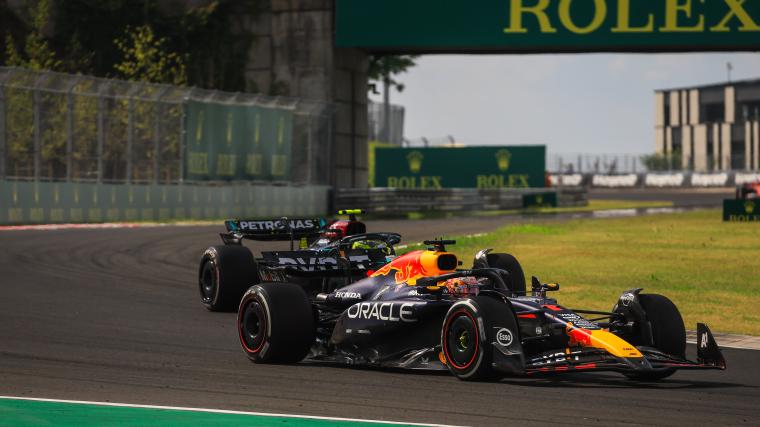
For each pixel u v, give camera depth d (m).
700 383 33.34
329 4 156.62
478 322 31.34
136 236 95.75
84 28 160.12
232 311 51.78
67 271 67.88
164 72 159.12
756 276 69.94
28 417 26.52
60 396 29.59
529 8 147.38
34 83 110.38
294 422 26.16
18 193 108.44
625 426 26.09
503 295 33.16
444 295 34.53
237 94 135.88
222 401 29.08
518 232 113.12
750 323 49.00
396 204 165.62
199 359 37.41
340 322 36.91
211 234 100.94
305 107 149.38
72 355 37.66
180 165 127.50
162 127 125.50
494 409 28.09
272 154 142.12
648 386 32.38
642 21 145.38
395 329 34.81
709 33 144.12
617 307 35.03
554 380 33.16
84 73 158.12
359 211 47.59
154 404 28.50
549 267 75.44
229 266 50.69
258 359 36.47
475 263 43.88
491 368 31.25
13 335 42.41
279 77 159.12
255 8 160.25
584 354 31.20
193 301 55.50
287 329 35.78
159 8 163.25
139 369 34.81
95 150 117.38
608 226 127.31
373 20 151.00
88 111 116.44
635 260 81.19
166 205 125.44
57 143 112.94
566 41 146.88
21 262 72.00
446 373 34.59
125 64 154.12
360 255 42.56
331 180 155.75
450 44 149.62
